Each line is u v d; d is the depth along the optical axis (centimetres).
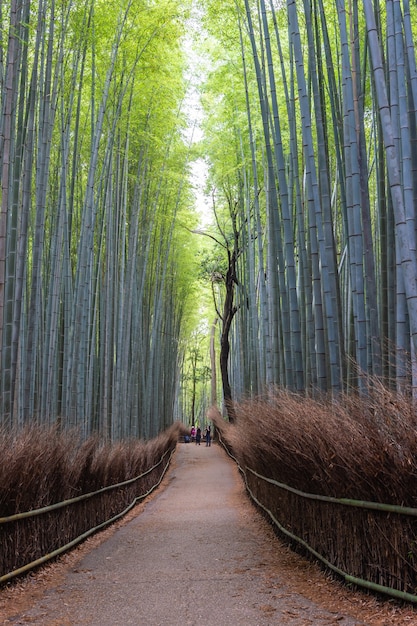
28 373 740
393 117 470
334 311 591
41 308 959
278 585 405
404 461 308
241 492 1063
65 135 897
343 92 550
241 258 1706
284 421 511
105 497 723
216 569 468
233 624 324
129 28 935
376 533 345
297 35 605
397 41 469
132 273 1233
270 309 1081
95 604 376
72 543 557
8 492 412
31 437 526
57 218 827
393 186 411
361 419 365
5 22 756
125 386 1203
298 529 514
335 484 396
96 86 1063
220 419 2242
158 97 1177
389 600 330
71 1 795
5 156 592
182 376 3456
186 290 2438
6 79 596
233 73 1227
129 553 550
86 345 931
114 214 1140
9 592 407
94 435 798
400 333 456
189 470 1633
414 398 332
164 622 335
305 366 850
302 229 751
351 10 636
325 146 647
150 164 1352
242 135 1371
